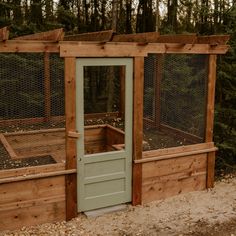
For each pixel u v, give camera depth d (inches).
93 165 219.0
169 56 262.8
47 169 205.6
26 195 201.8
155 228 210.2
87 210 222.5
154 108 275.0
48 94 259.8
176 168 249.6
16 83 244.8
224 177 298.5
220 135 305.3
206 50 244.5
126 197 234.5
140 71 223.0
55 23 416.8
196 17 344.8
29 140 277.7
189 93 262.5
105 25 597.9
